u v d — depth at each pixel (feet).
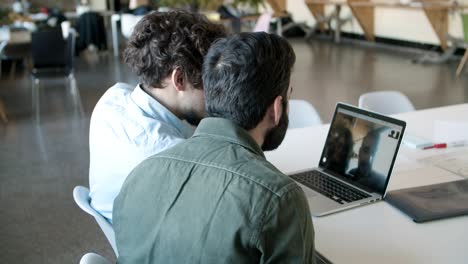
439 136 6.89
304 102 8.46
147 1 27.81
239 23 23.93
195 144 3.37
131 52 4.63
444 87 19.03
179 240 3.05
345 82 20.48
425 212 4.50
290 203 2.91
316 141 6.82
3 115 15.92
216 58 3.35
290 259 2.88
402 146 6.57
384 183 4.87
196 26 4.48
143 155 4.53
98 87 20.22
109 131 4.74
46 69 17.08
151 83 4.61
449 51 24.71
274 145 3.64
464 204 4.64
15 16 23.02
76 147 13.19
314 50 29.55
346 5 32.63
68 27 22.26
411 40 28.78
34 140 13.82
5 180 11.07
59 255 8.09
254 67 3.20
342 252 4.01
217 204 2.98
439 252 3.97
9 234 8.74
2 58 22.85
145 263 3.25
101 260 3.76
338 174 5.43
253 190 2.93
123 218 3.49
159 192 3.29
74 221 9.18
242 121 3.34
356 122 5.39
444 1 25.52
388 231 4.31
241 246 2.87
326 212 4.61
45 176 11.29
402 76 21.34
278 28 34.58
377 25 31.12
